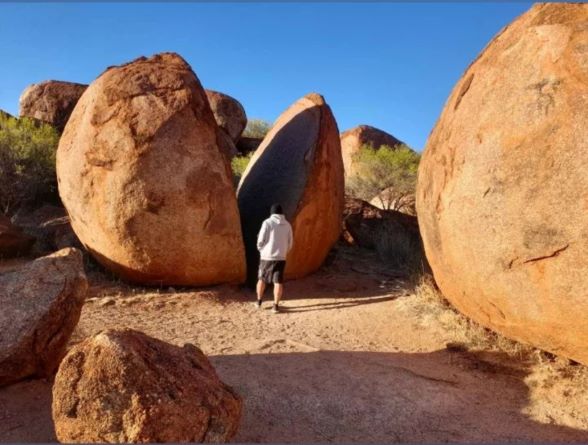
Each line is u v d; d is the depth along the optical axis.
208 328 6.45
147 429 2.91
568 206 3.89
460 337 5.75
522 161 4.15
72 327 4.71
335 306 7.47
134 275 8.08
